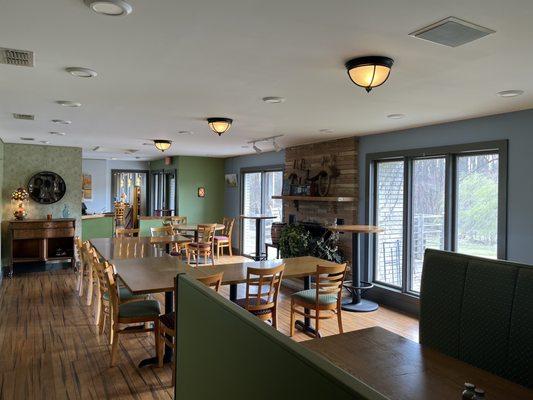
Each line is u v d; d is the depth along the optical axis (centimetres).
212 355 138
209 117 472
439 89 333
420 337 240
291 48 241
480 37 219
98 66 282
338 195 643
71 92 357
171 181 1181
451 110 417
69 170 821
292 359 96
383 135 578
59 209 813
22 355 383
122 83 325
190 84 326
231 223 947
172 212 1121
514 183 419
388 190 585
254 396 112
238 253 998
